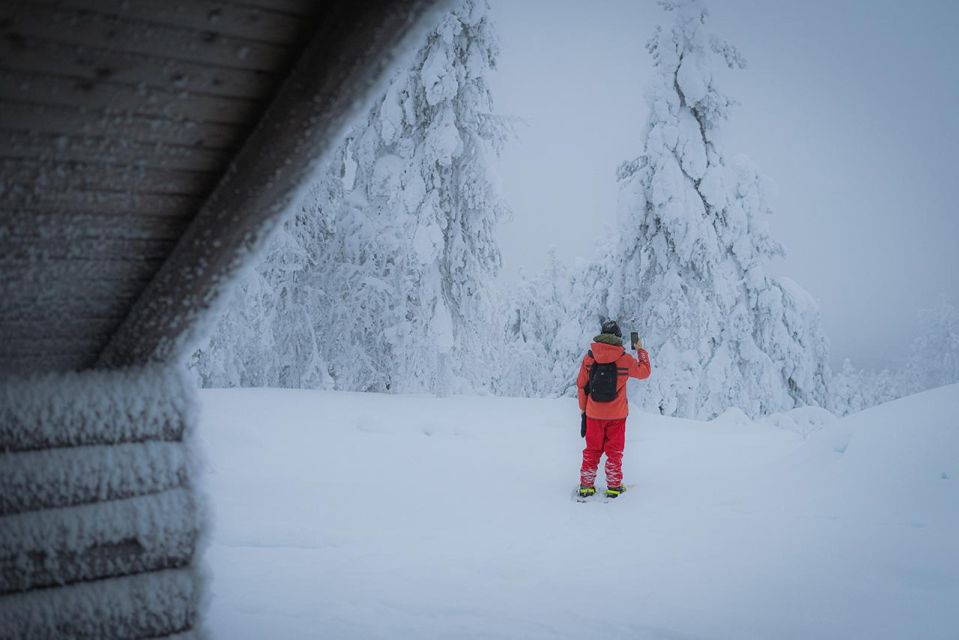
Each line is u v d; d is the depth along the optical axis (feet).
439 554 14.62
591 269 68.80
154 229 6.20
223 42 5.07
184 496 6.79
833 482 18.84
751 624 10.73
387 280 51.78
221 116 5.58
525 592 12.16
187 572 6.72
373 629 10.09
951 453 17.39
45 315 6.42
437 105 50.21
